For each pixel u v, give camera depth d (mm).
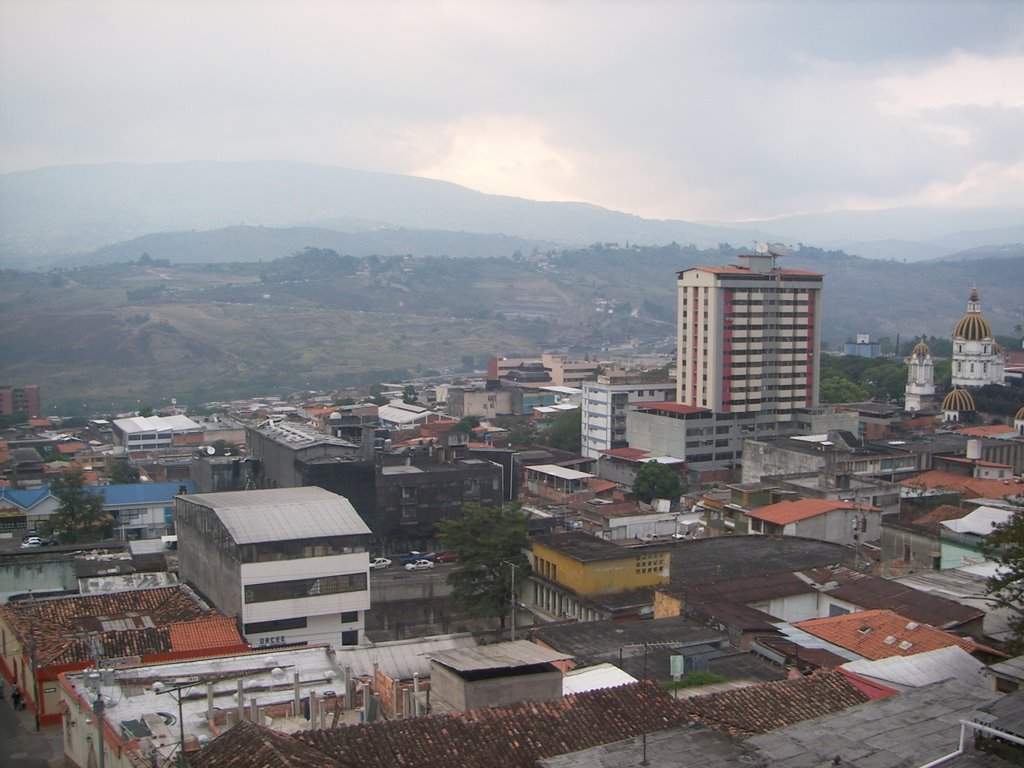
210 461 147125
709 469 175500
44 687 64438
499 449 161625
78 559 96688
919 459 143875
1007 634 61250
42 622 74750
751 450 151875
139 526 143250
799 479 123938
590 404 197250
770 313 182625
